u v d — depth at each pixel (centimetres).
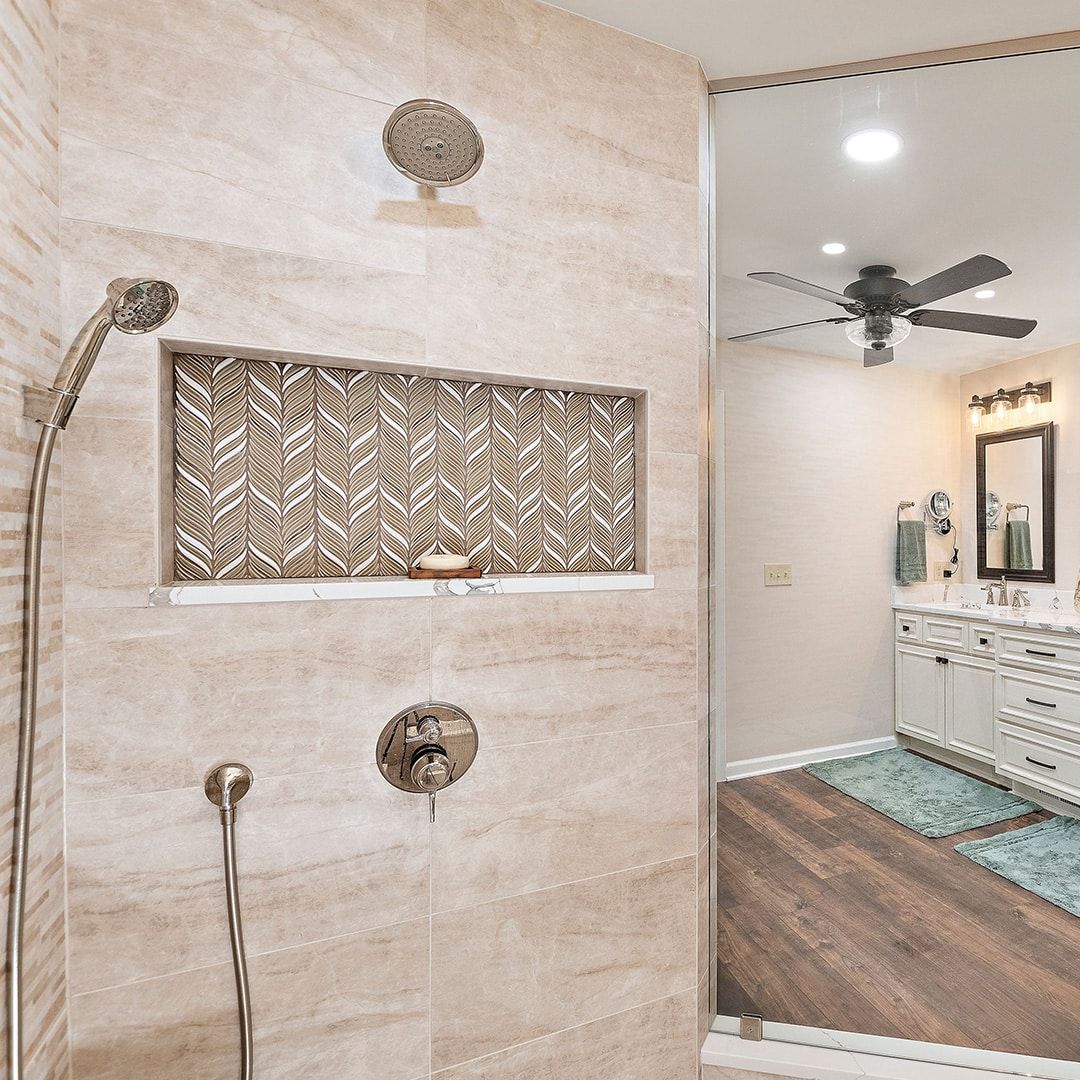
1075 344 143
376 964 117
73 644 98
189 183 103
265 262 108
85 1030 99
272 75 108
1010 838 148
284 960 110
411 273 118
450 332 120
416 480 128
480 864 124
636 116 138
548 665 129
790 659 155
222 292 105
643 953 139
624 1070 137
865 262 151
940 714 153
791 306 153
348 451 123
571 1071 133
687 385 142
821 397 153
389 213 116
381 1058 117
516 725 127
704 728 151
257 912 108
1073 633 144
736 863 153
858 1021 148
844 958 151
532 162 127
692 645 143
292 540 119
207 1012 106
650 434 139
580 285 132
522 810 128
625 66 136
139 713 101
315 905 112
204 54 104
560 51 130
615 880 136
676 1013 142
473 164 105
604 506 143
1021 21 133
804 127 151
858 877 153
